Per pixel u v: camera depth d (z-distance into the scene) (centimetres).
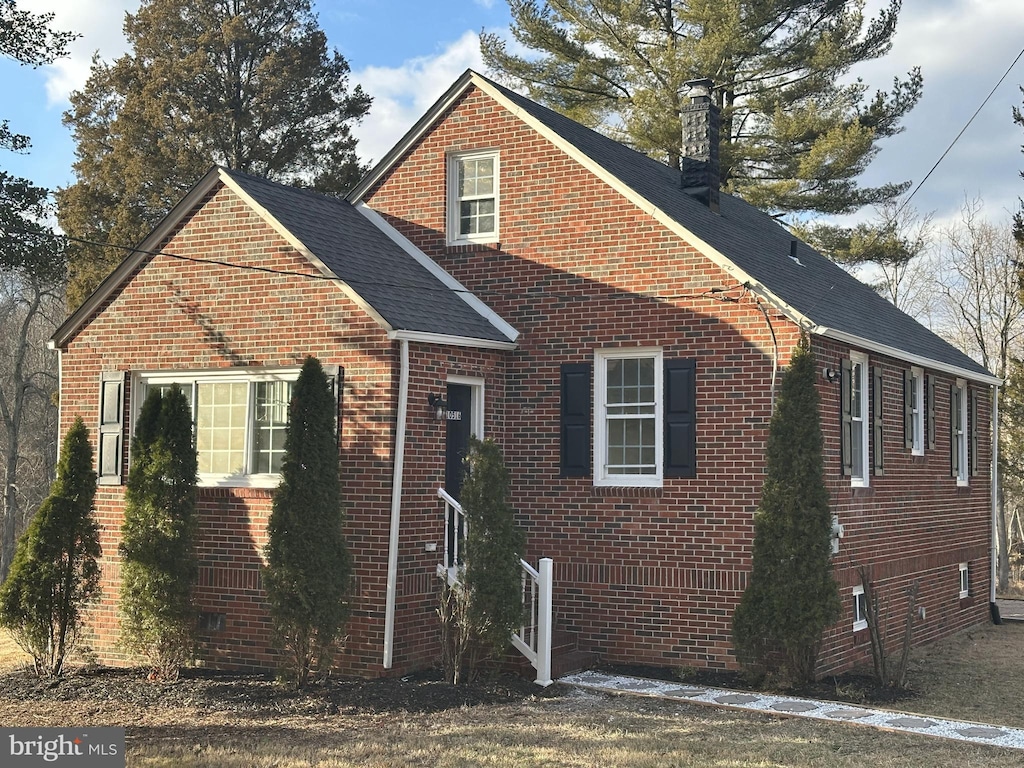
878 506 1742
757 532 1429
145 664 1552
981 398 2378
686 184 2058
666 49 3188
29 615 1424
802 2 3241
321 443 1355
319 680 1401
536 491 1650
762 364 1511
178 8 3838
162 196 3594
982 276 4300
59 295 4359
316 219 1670
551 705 1327
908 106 3247
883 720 1270
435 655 1496
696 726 1230
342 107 3934
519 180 1712
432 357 1517
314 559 1338
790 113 3206
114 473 1645
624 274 1617
